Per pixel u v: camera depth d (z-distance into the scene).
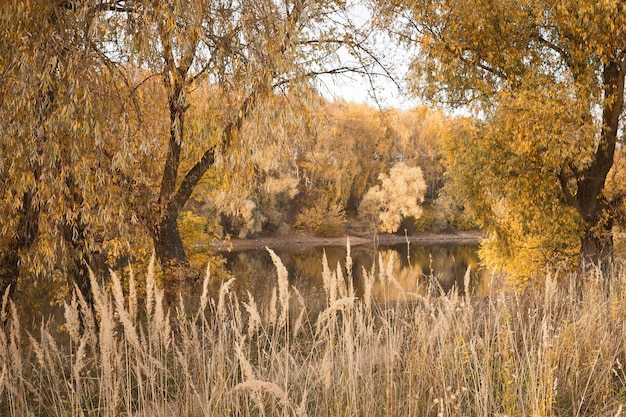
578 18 11.03
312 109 7.61
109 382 3.54
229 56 7.15
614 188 13.05
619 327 5.09
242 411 3.79
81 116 5.87
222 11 7.11
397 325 4.43
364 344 4.14
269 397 3.88
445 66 12.02
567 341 4.53
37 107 5.92
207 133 7.31
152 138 6.88
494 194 12.97
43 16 5.93
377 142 52.91
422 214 52.28
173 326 6.75
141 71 6.75
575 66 11.91
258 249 41.91
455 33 12.02
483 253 15.73
